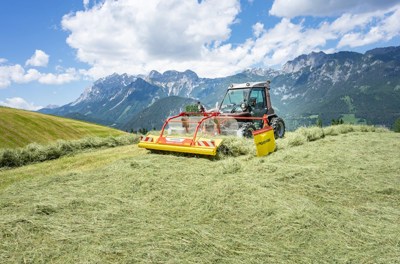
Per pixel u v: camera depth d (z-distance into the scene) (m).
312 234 4.10
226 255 3.71
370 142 10.18
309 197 5.46
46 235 4.23
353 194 5.55
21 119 44.94
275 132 11.35
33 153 11.84
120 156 10.02
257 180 6.21
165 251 3.74
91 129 53.25
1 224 4.47
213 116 9.44
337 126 13.48
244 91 11.70
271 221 4.48
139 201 5.47
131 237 4.11
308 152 8.43
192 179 6.50
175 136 9.33
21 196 5.81
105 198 5.63
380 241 3.87
